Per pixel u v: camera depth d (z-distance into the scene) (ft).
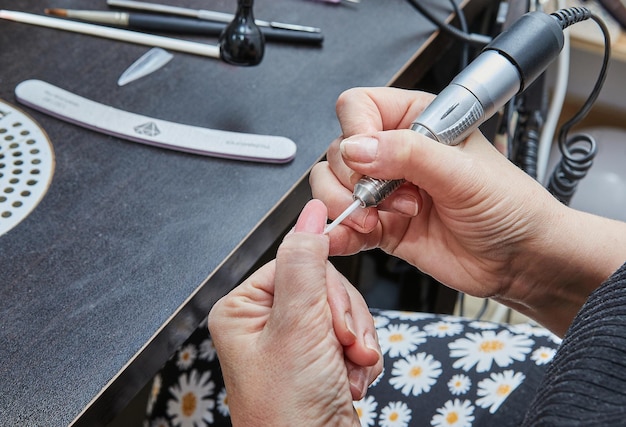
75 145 2.38
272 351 1.72
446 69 3.51
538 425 1.45
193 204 2.23
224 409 2.45
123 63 2.68
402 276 4.25
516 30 1.94
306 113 2.56
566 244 2.12
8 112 2.45
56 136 2.40
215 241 2.14
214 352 2.57
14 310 1.93
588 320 1.57
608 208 4.30
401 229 2.23
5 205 2.17
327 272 1.83
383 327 2.63
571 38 4.45
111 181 2.28
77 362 1.84
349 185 2.05
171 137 2.39
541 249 2.12
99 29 2.79
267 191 2.30
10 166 2.28
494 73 1.91
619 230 2.19
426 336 2.58
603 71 2.53
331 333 1.75
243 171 2.35
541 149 3.68
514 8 2.94
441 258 2.25
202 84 2.64
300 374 1.69
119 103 2.53
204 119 2.50
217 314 1.86
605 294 1.59
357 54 2.83
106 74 2.63
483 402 2.38
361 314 1.89
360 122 2.05
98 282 2.01
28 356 1.84
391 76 2.74
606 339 1.48
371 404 2.41
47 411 1.75
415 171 1.90
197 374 2.52
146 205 2.22
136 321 1.93
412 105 2.14
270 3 3.04
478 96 1.90
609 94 5.29
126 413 2.78
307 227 1.82
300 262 1.71
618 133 4.75
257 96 2.61
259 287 1.87
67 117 2.43
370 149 1.85
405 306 4.29
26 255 2.06
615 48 4.43
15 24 2.80
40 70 2.62
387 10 3.06
